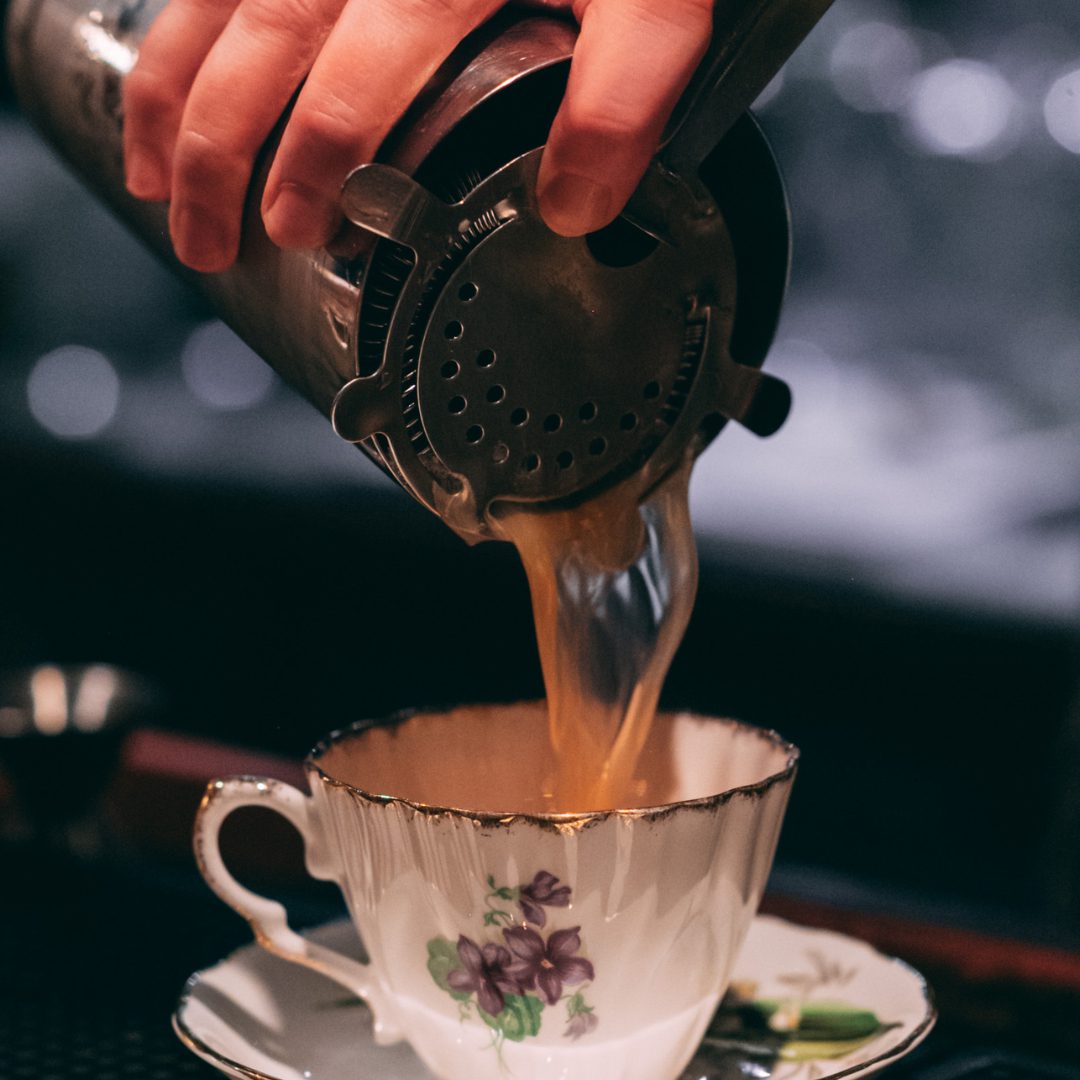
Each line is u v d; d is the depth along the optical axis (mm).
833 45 1343
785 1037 492
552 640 482
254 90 449
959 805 1248
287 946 492
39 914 569
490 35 444
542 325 446
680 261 453
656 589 486
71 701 628
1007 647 1181
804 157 1435
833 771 1298
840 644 1249
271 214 438
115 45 497
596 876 451
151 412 1587
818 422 1433
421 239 432
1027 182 1392
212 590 1512
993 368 1463
